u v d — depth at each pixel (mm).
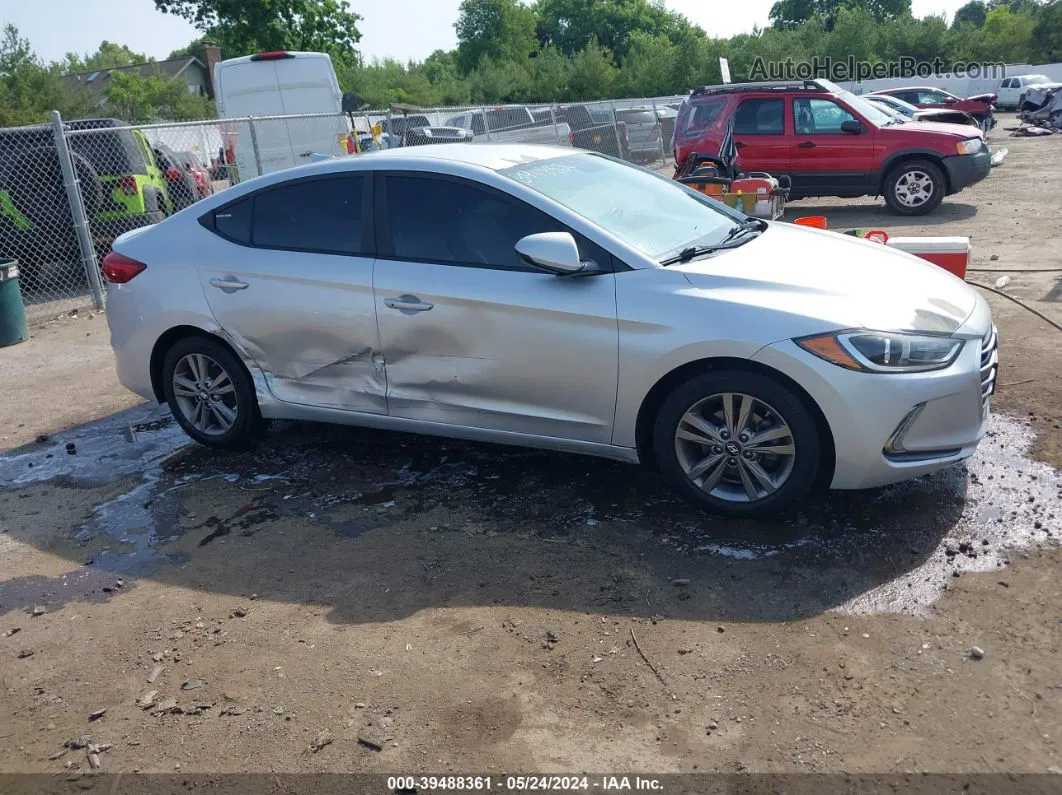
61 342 8641
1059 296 7254
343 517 4434
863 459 3652
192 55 59250
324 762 2803
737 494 3973
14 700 3268
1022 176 16109
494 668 3180
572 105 20812
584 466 4738
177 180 13234
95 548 4371
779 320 3672
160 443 5699
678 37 74312
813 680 2973
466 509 4391
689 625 3318
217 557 4160
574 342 4023
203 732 2990
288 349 4832
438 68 64688
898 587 3428
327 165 4773
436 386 4465
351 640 3420
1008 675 2912
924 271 4285
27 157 10430
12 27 29469
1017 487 4113
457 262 4344
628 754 2727
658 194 4844
